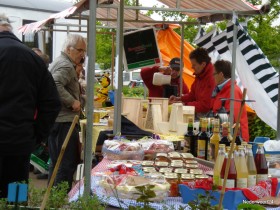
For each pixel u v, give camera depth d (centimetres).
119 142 402
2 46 336
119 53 478
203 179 295
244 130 467
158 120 487
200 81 577
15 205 219
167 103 504
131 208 223
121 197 278
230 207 269
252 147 325
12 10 997
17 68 334
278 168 344
